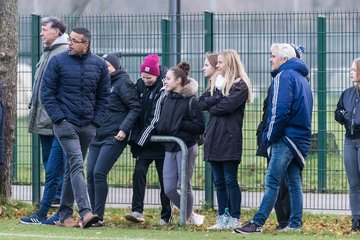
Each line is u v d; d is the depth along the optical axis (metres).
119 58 46.50
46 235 41.38
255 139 54.81
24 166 57.44
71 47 43.53
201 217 46.97
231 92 43.72
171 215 47.44
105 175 45.66
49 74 43.41
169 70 45.59
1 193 51.47
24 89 57.75
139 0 67.88
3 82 51.31
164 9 67.56
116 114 45.72
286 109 41.91
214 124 44.28
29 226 44.88
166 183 45.72
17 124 57.50
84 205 43.91
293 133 42.34
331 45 54.59
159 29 56.03
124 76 45.94
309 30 54.72
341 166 54.50
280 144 42.41
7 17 51.31
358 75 43.72
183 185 45.06
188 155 45.88
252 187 55.06
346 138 44.69
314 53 54.81
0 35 51.25
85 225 43.94
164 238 40.59
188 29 55.12
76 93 43.56
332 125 54.62
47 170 46.53
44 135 49.66
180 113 45.56
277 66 42.84
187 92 45.66
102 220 45.56
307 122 42.62
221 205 45.12
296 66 42.56
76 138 43.66
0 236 40.94
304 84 42.59
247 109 54.50
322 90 54.78
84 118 43.72
